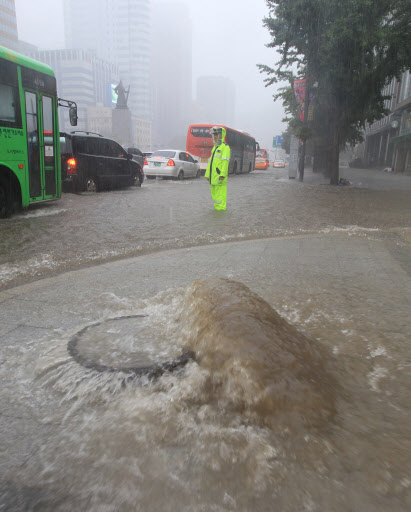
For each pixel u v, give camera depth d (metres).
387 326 3.08
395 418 1.92
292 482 1.53
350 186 22.86
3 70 9.19
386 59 19.62
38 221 9.23
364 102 21.73
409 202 14.61
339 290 4.05
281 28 21.22
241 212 11.06
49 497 1.49
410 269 4.97
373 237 7.49
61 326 3.18
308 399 1.92
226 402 2.00
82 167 14.71
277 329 2.32
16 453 1.74
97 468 1.63
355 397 2.08
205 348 2.27
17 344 2.85
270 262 5.33
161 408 1.99
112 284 4.36
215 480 1.55
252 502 1.45
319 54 19.92
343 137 29.19
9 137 9.41
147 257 5.69
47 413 2.03
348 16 18.09
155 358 2.40
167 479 1.56
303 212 11.33
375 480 1.54
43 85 10.66
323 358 2.34
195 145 29.55
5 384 2.31
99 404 2.07
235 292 2.67
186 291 3.10
